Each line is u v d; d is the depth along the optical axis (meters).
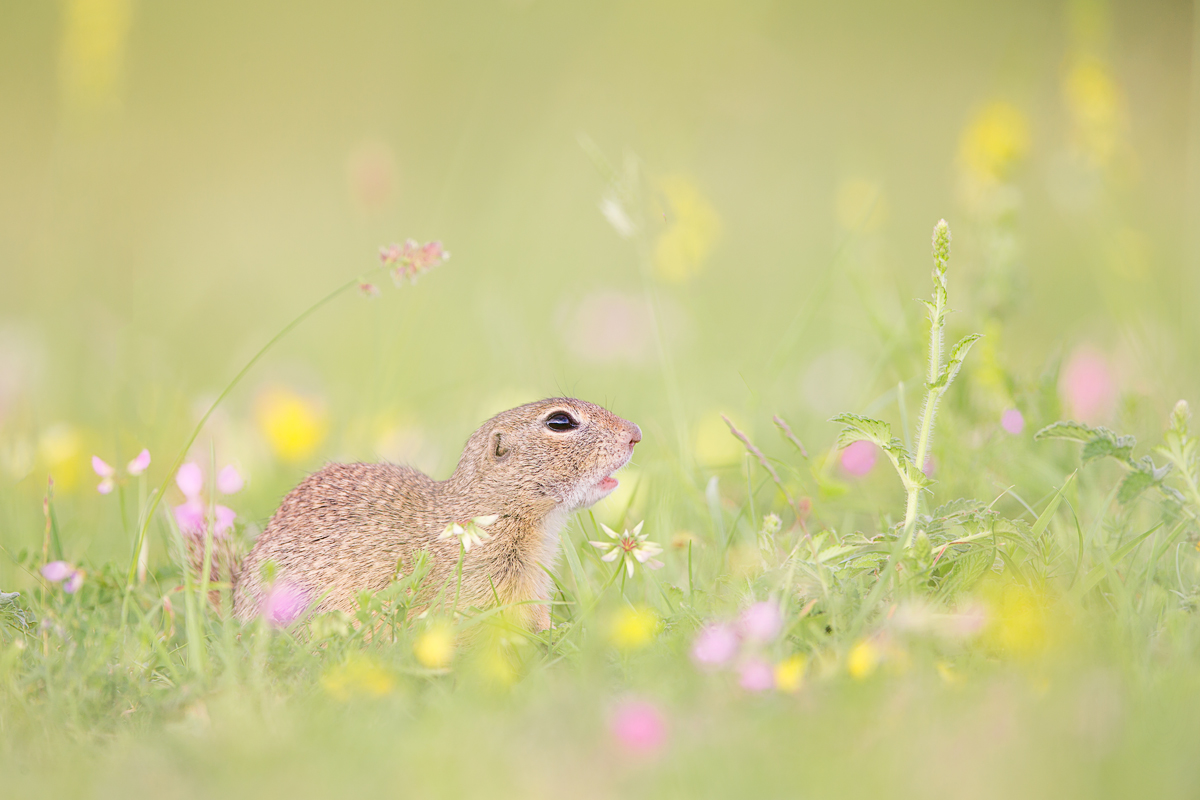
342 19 36.16
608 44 24.39
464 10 23.11
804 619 7.09
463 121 26.81
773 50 32.84
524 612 9.00
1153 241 20.61
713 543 9.58
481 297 17.58
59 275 18.36
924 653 6.47
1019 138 12.39
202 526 9.20
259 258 24.83
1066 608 6.87
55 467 12.44
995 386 10.65
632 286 20.88
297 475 13.34
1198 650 6.35
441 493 9.57
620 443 9.71
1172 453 7.39
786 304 19.83
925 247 22.89
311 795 5.32
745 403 13.18
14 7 35.22
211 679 6.89
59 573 8.38
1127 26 33.09
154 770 5.71
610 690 6.58
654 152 16.38
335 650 7.34
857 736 5.61
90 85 18.02
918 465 7.84
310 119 32.38
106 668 7.08
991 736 5.47
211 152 30.88
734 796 5.12
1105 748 5.33
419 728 5.96
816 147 29.67
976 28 38.22
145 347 16.36
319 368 19.50
